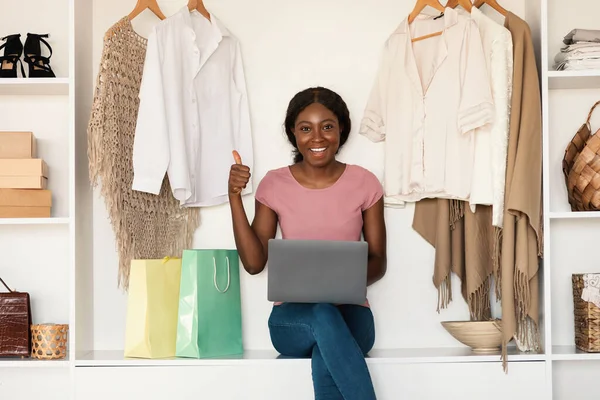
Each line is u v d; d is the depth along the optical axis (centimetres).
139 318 259
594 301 263
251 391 253
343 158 292
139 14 293
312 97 265
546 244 258
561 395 287
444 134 271
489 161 261
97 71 294
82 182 276
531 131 255
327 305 235
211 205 284
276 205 271
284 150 294
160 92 262
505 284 254
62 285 292
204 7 283
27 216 271
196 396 253
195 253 259
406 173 276
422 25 287
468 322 264
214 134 283
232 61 288
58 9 297
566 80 273
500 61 260
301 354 254
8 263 293
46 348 263
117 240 261
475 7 276
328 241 238
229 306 269
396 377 254
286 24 295
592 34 270
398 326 289
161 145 260
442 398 254
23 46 296
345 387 222
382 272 272
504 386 254
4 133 277
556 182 294
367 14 295
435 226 287
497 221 257
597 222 291
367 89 294
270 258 237
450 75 270
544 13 264
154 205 280
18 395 287
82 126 277
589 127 288
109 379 255
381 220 275
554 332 289
